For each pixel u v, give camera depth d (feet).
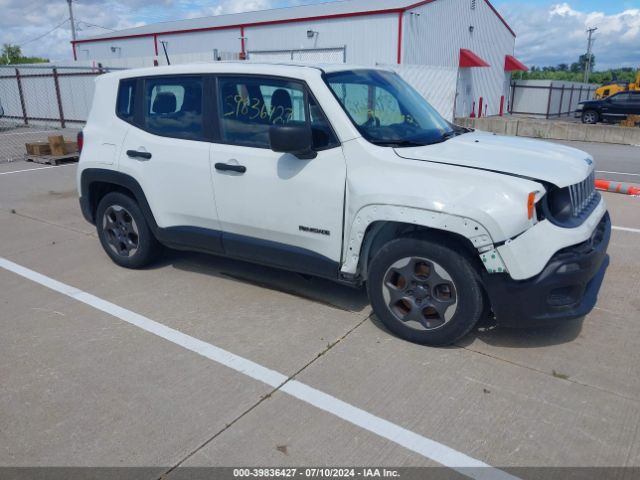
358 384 10.92
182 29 93.20
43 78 66.44
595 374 11.20
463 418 9.84
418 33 76.33
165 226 15.89
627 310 14.14
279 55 82.23
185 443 9.28
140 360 11.94
